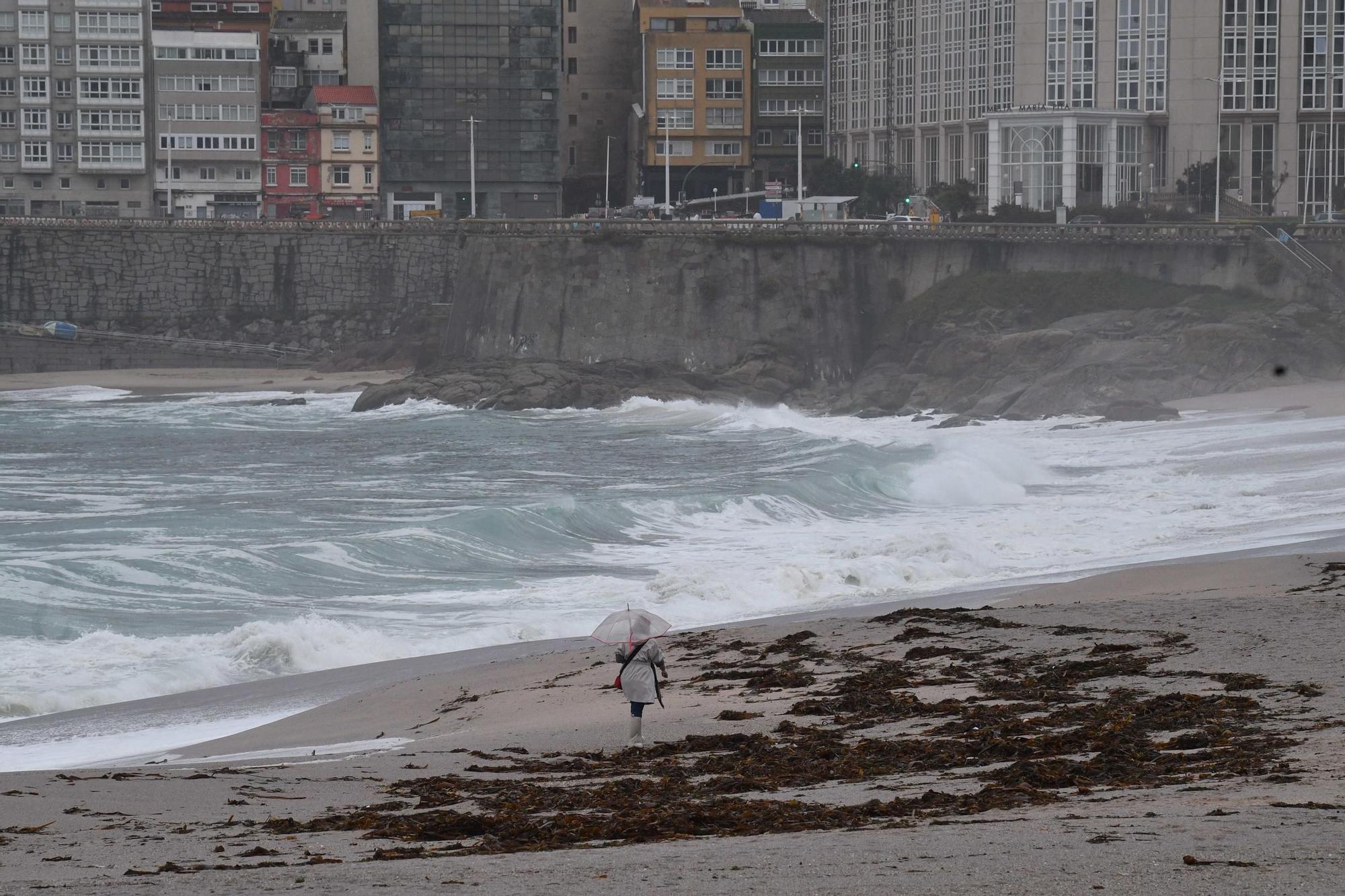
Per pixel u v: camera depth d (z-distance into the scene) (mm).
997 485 142125
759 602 90812
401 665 73188
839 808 33938
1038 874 25406
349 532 118000
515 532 113312
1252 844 26812
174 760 51750
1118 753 38344
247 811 38531
